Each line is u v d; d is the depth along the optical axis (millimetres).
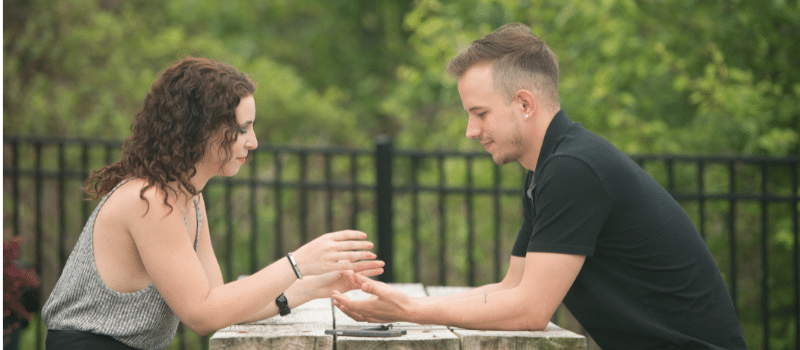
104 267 1644
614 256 1671
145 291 1655
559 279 1614
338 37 10828
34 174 3682
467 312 1650
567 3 5047
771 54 5090
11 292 2062
